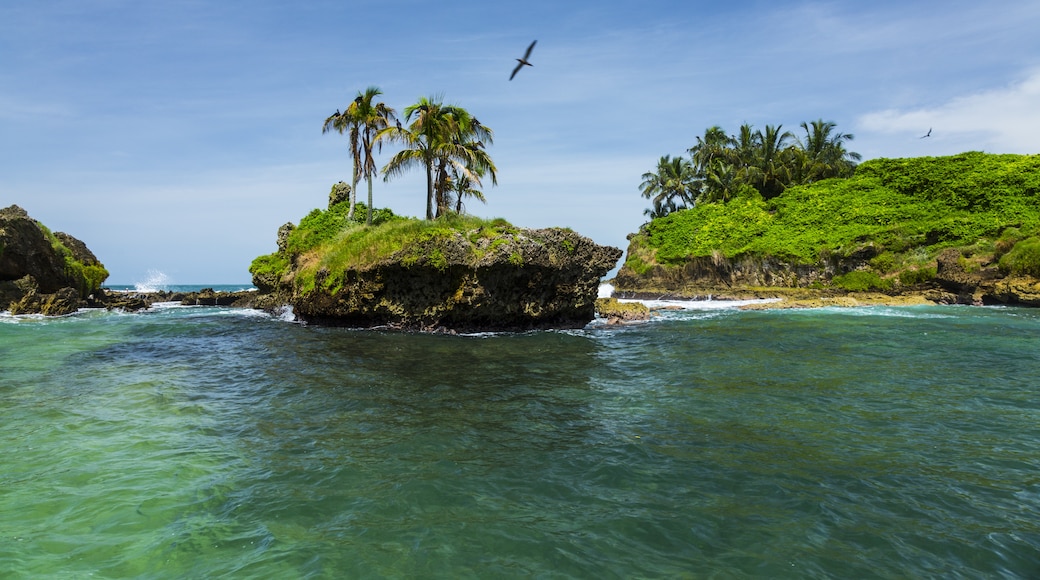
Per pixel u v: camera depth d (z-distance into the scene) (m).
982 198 42.41
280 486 6.30
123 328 23.06
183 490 6.17
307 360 14.88
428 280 22.38
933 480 6.50
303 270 30.50
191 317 30.11
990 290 33.41
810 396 10.67
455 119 30.03
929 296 35.88
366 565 4.64
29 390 11.24
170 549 4.88
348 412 9.55
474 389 11.39
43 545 4.93
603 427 8.67
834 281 43.94
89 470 6.76
